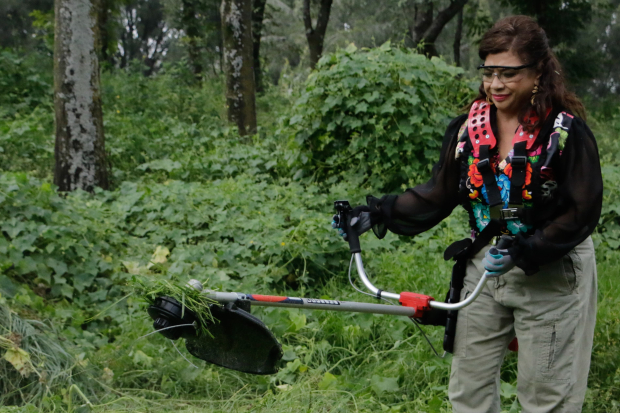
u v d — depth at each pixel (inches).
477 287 94.9
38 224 203.0
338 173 276.8
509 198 93.7
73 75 270.1
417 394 144.6
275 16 1210.0
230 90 434.9
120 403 140.1
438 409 133.3
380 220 109.7
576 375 97.1
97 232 210.4
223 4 432.5
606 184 263.4
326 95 274.5
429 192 106.6
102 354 153.3
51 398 131.2
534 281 96.8
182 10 866.1
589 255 98.4
